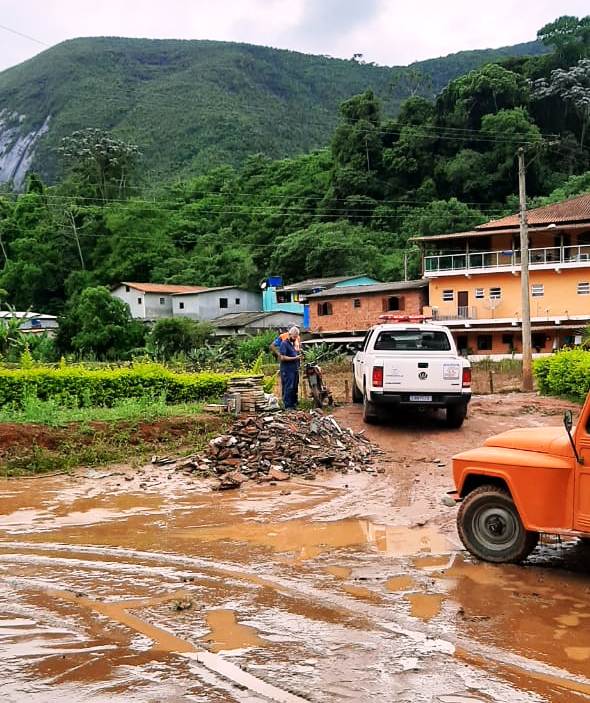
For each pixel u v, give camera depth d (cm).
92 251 8506
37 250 8169
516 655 446
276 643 467
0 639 477
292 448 1104
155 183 11550
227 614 523
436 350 1434
